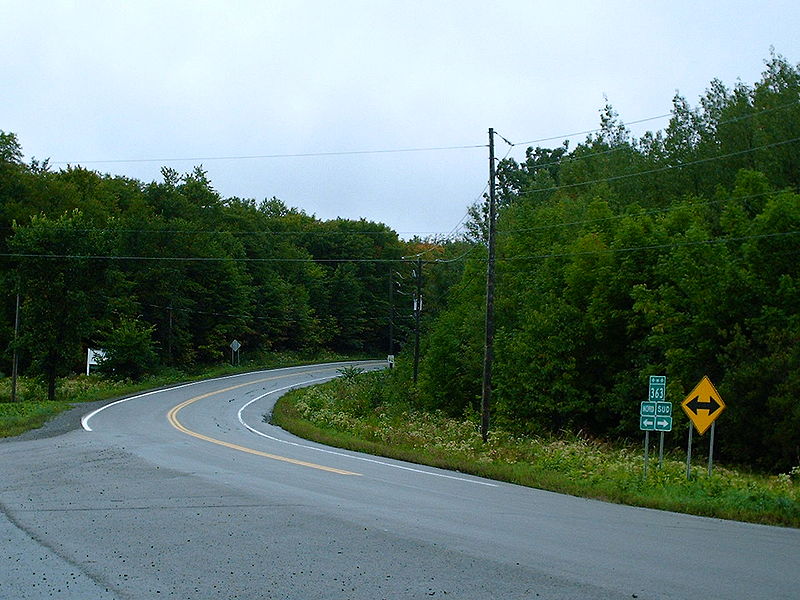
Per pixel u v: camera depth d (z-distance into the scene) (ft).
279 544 31.27
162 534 32.94
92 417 114.11
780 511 48.19
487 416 103.14
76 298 154.10
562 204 161.99
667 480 60.80
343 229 363.97
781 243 102.12
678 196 150.10
